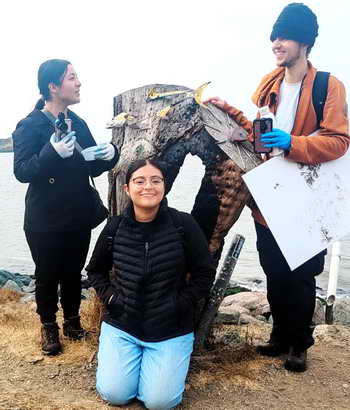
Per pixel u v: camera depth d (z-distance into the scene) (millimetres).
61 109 3643
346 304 6922
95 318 4219
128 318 3164
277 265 3611
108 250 3275
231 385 3496
